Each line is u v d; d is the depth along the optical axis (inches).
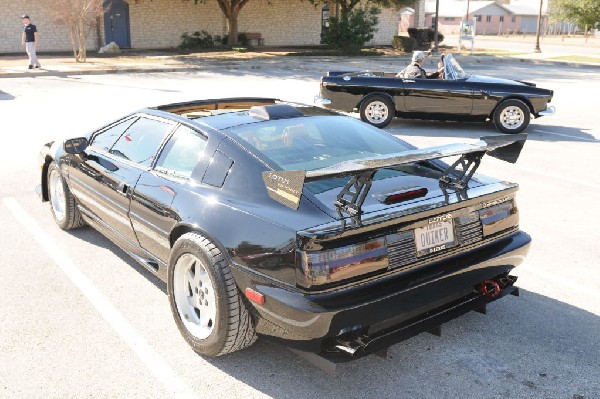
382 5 1349.7
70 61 932.0
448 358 147.3
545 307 175.6
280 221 127.2
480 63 1187.3
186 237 141.5
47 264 198.5
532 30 3789.4
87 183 196.4
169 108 184.5
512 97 449.1
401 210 128.3
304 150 152.2
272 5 1419.8
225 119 163.9
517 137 138.0
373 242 123.9
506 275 154.9
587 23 1633.9
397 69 976.9
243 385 134.8
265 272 126.0
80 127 425.4
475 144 133.9
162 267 164.1
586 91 719.7
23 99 556.1
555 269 204.2
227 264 133.0
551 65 1162.6
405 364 144.6
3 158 338.0
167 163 162.9
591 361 146.9
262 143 151.0
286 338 127.6
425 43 1590.8
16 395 129.5
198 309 148.9
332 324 119.2
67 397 129.3
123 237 183.2
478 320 167.0
